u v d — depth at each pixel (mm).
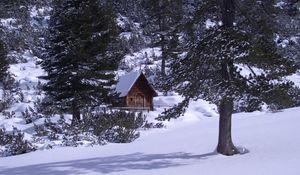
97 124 24391
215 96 13508
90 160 15680
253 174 10312
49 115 30500
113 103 26953
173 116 15023
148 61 50906
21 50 53219
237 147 14836
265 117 25000
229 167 11688
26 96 38375
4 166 16094
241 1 13953
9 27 57375
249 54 13070
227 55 12992
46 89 26234
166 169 12344
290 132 17094
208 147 16422
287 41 44000
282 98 13523
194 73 14062
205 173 11125
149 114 33938
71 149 20188
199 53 13586
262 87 13438
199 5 14281
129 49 54094
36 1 68062
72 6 26078
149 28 55312
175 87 14523
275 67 13914
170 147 17547
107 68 26344
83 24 25141
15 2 63469
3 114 33000
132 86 36156
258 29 13727
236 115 29422
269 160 12172
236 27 13664
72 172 13047
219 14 14617
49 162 16078
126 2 65562
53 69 25844
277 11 14414
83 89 25766
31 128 27844
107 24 26734
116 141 23172
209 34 13641
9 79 40562
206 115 34156
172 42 14328
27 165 15664
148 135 25266
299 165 10750
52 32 25797
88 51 25547
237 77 13820
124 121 26406
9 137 23422
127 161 14633
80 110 28469
